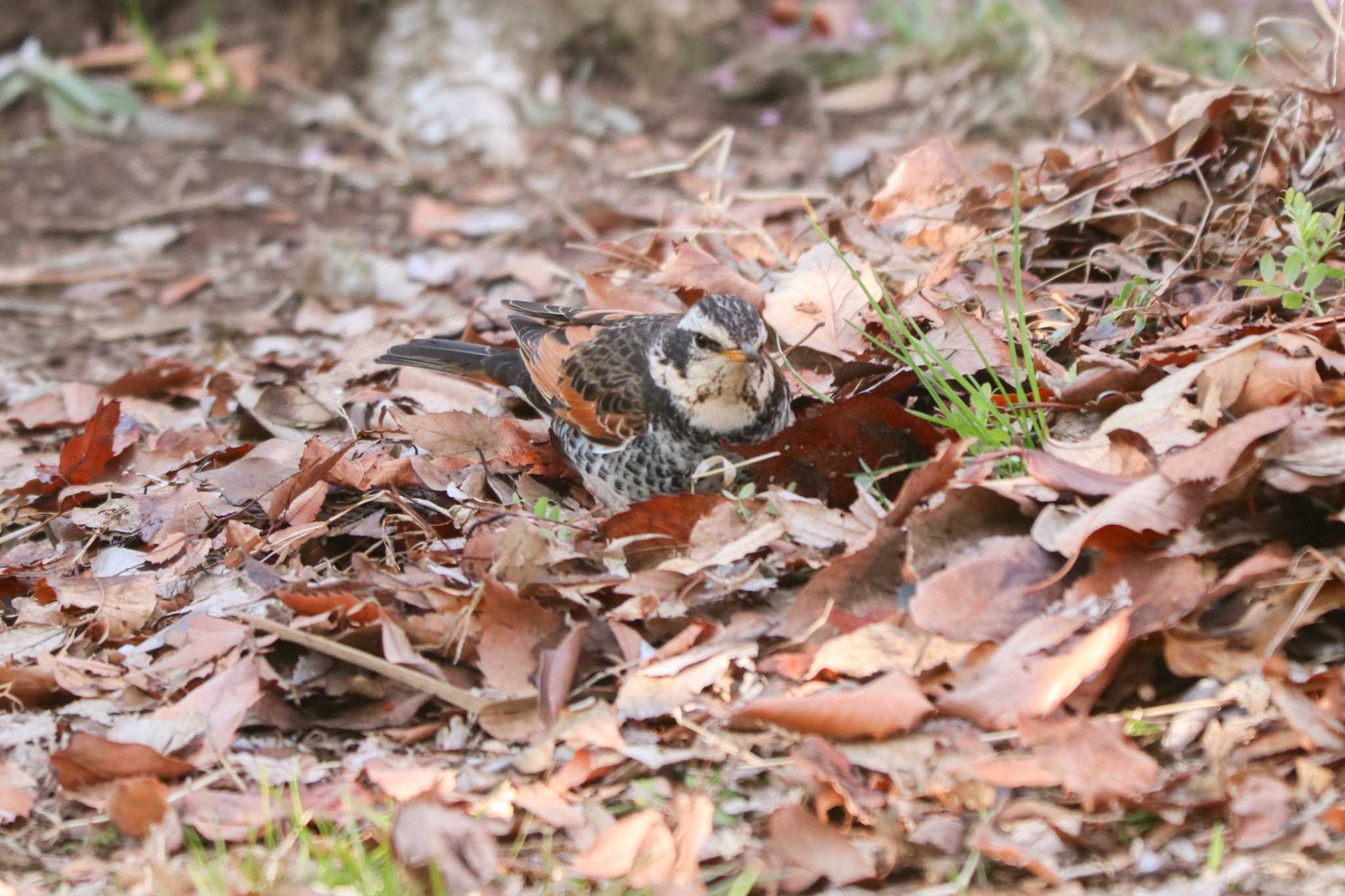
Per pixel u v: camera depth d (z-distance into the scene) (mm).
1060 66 12070
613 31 13203
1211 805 4441
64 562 6371
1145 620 4820
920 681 4859
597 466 6445
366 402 7441
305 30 13734
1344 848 4305
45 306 10070
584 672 5195
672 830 4586
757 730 4898
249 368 8727
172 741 5062
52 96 13008
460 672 5285
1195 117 7266
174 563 6242
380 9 13539
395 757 4992
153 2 13930
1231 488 5004
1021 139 11289
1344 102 6383
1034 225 7180
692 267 7277
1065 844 4418
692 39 13305
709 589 5352
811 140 11961
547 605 5383
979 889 4324
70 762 4926
